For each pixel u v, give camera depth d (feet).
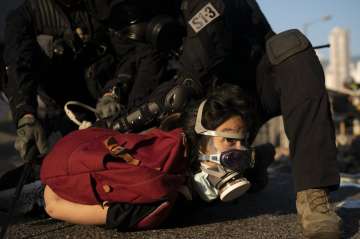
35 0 8.87
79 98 9.61
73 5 8.93
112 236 7.14
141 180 6.55
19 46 8.45
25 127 7.63
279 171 15.21
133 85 8.67
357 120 27.37
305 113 6.87
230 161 6.85
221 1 7.66
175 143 6.77
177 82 7.74
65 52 9.06
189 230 7.50
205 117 6.89
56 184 6.91
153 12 8.48
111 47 9.32
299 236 7.23
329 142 6.86
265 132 34.42
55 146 7.18
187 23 7.77
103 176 6.63
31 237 7.18
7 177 8.35
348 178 12.59
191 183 7.13
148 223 7.04
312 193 6.87
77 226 7.65
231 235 7.27
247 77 8.29
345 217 8.29
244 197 10.09
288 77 6.99
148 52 8.59
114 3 8.47
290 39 7.04
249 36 8.32
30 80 8.21
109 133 7.29
